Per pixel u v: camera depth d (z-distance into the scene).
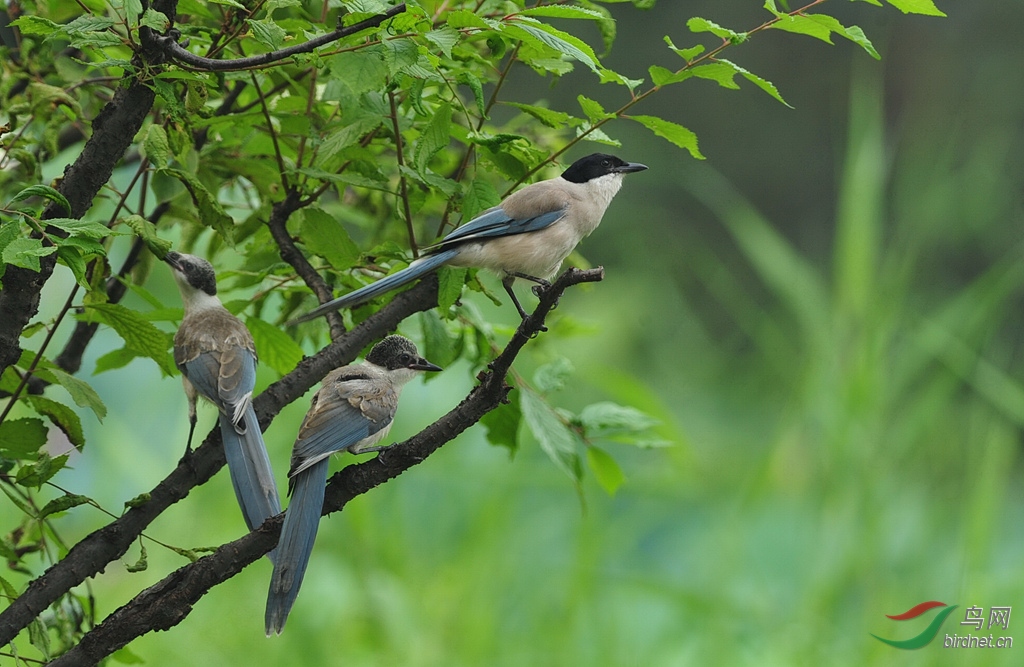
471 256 8.27
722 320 24.98
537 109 7.23
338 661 12.30
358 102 7.05
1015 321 19.27
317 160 6.89
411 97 6.10
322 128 7.61
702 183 25.38
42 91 7.44
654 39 25.23
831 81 26.06
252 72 7.20
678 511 16.31
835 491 12.74
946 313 13.66
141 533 6.48
